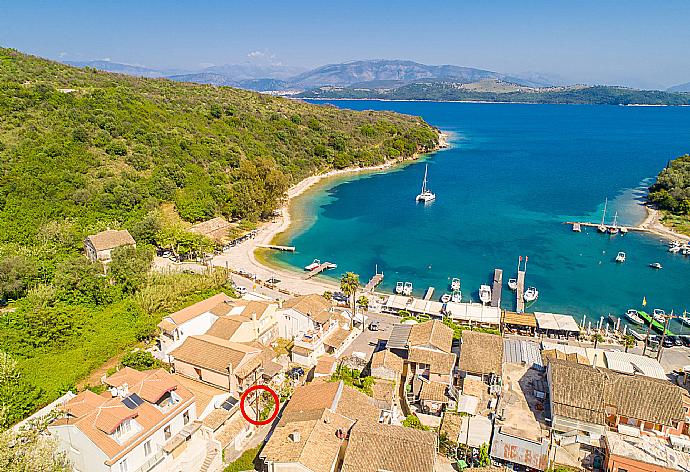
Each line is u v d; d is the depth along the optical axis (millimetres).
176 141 163125
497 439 52188
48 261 93188
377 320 87875
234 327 68750
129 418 43562
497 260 123062
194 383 58750
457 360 69688
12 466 38625
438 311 90375
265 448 47125
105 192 122625
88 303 82625
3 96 136125
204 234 127438
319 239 139250
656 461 48656
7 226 101812
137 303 81250
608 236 140250
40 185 114312
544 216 161625
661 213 159750
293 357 71375
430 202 181875
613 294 102938
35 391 57031
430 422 58219
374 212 168625
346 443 48750
